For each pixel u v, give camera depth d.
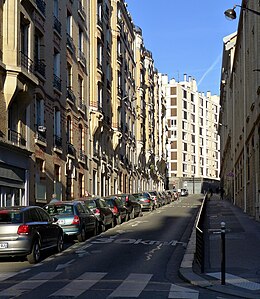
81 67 35.06
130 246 17.88
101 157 41.09
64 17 30.75
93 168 38.16
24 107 23.17
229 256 14.38
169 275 12.06
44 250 15.23
